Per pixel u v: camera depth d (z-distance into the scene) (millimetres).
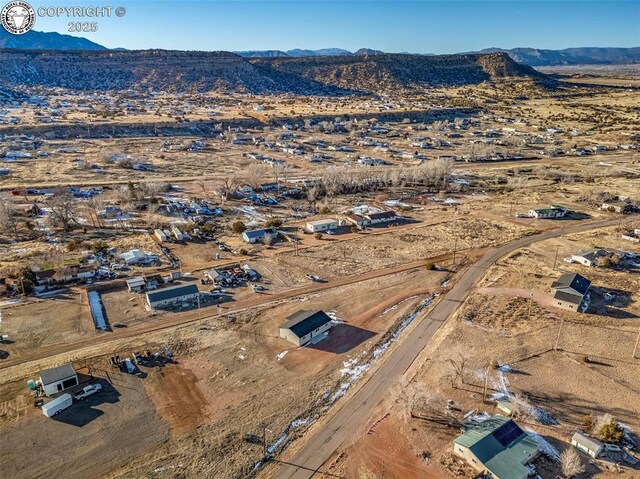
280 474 36625
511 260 78000
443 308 62750
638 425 42062
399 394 45750
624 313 60969
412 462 37875
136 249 79938
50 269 67812
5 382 45781
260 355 51750
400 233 91250
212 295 64625
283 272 73000
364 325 58531
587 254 77125
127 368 48281
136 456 38000
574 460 36500
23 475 36000
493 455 37125
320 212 103938
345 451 38906
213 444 39375
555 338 55500
